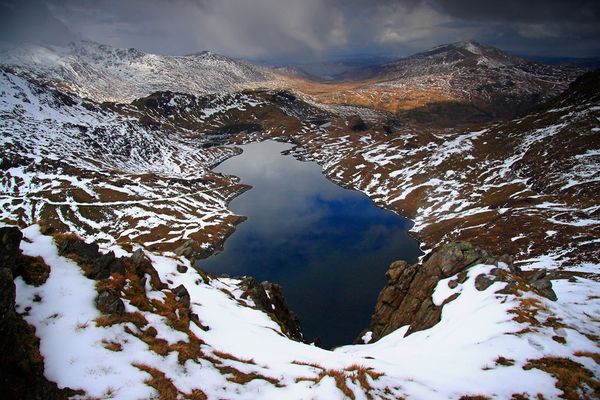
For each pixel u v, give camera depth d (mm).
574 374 37188
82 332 31031
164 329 37000
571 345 43594
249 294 70875
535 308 52406
